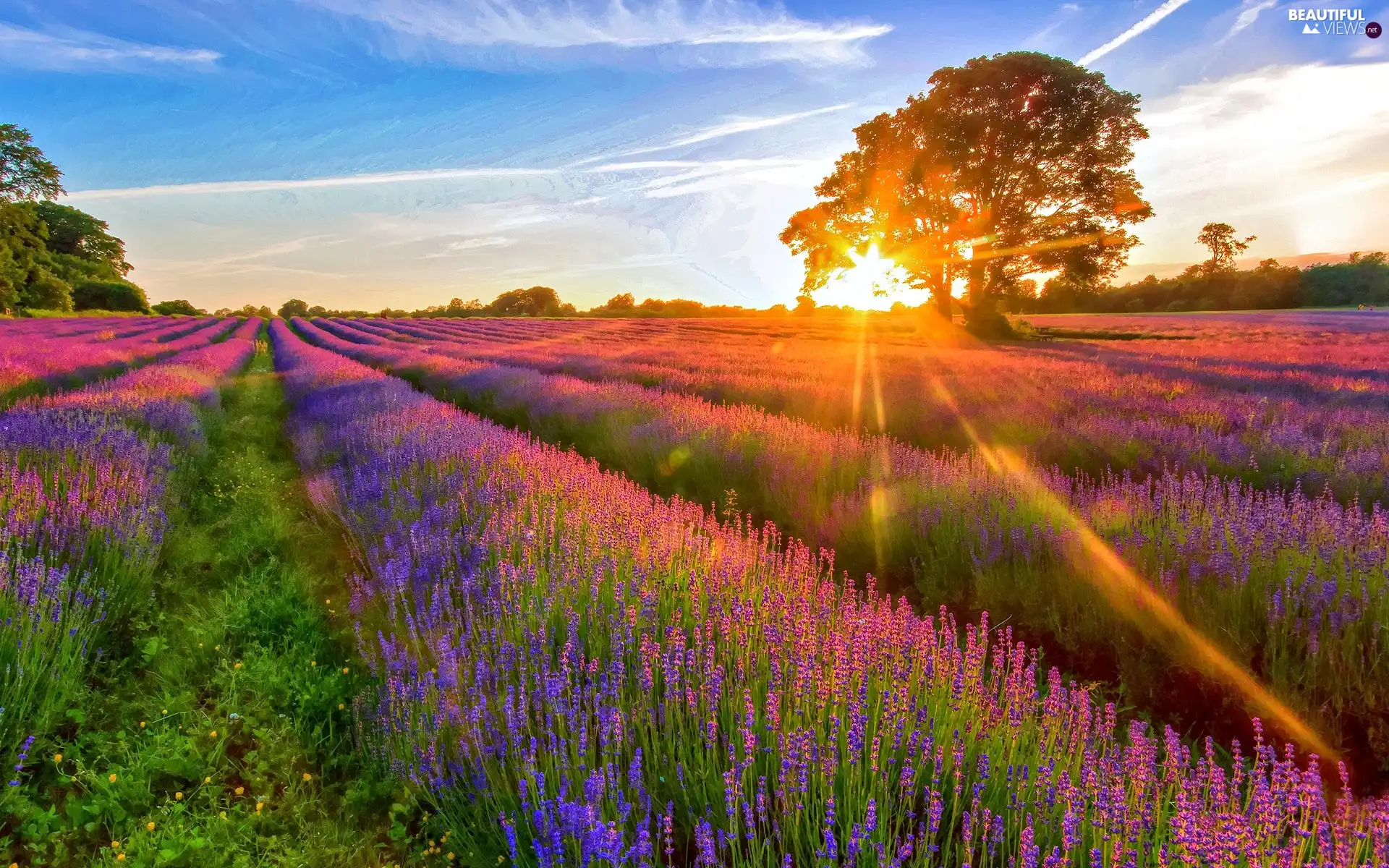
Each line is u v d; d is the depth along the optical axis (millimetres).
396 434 8703
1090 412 10938
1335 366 18406
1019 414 10586
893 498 6211
